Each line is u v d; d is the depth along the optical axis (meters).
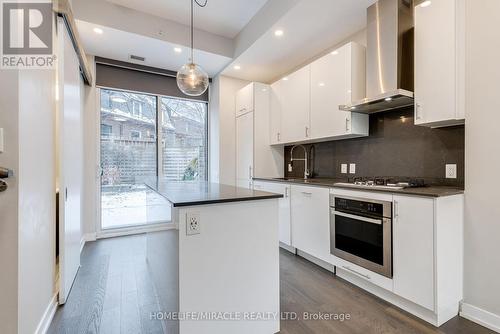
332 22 2.74
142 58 3.72
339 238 2.41
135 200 4.06
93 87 3.61
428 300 1.71
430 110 1.94
